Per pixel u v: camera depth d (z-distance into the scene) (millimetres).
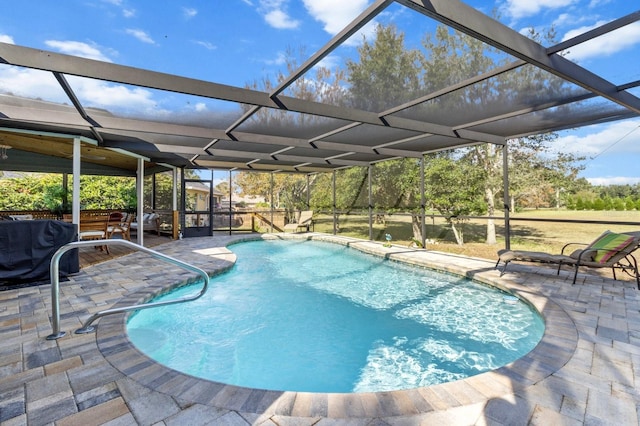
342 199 13961
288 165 12078
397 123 5273
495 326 4211
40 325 3326
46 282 4945
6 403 2074
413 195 10539
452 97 4391
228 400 2109
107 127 5188
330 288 6078
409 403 2072
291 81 3699
